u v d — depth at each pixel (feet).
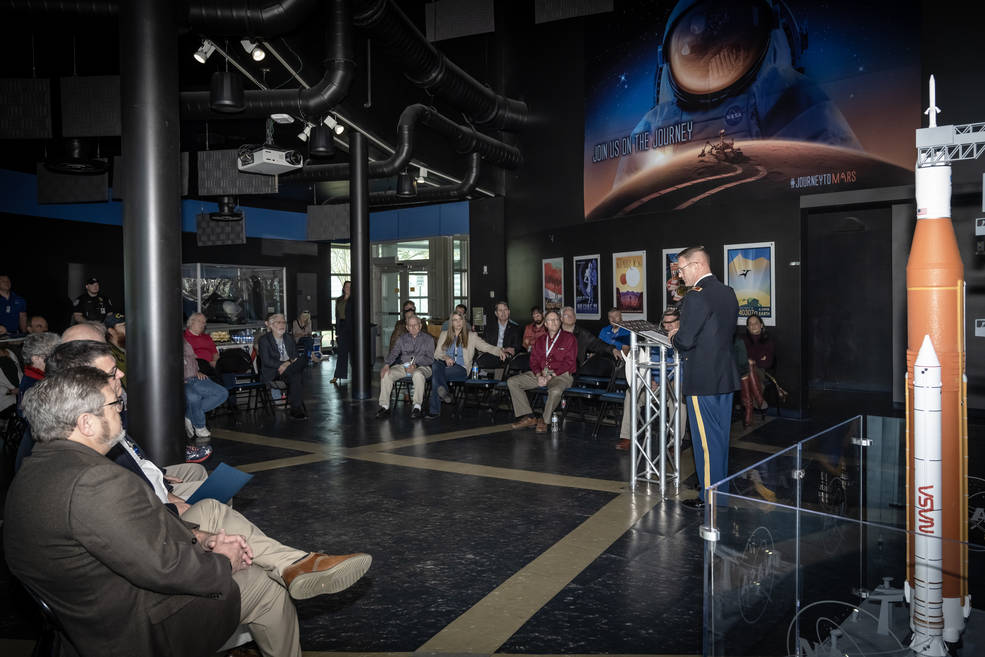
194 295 50.78
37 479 5.88
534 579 11.44
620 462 20.15
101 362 8.15
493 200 44.86
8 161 39.58
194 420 22.49
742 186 29.32
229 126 37.04
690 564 12.05
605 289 35.45
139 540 5.90
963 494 9.16
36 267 42.78
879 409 29.12
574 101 36.91
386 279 56.03
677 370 16.39
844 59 26.25
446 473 18.92
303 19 20.06
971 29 23.67
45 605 5.95
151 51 15.71
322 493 16.94
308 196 55.88
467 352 29.89
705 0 30.27
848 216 34.78
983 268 25.03
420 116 32.86
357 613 10.14
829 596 7.88
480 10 25.64
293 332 53.01
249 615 7.67
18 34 26.58
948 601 7.93
